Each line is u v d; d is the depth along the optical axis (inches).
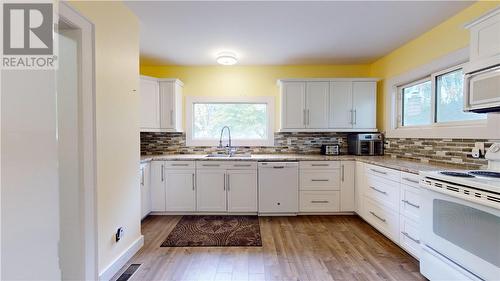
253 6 87.3
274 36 113.1
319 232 111.7
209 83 158.2
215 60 146.6
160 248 96.0
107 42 75.1
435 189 68.5
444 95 104.4
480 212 56.8
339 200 133.5
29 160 12.0
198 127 160.2
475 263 57.9
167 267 82.4
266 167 133.0
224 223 123.0
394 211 95.2
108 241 75.4
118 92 81.2
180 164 133.7
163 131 145.1
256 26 102.9
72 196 63.3
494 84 63.2
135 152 92.8
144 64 154.1
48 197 13.0
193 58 143.0
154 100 142.6
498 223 53.2
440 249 67.9
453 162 94.5
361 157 133.9
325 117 146.1
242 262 85.7
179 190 133.9
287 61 149.9
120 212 82.3
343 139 158.2
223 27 103.7
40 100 12.6
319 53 136.2
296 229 115.3
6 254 11.4
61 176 63.2
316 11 90.8
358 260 86.7
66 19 58.4
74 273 63.7
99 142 70.7
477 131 84.2
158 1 83.4
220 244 99.6
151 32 108.1
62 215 63.4
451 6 87.4
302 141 158.4
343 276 77.2
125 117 85.7
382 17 95.5
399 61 128.9
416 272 79.1
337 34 111.2
